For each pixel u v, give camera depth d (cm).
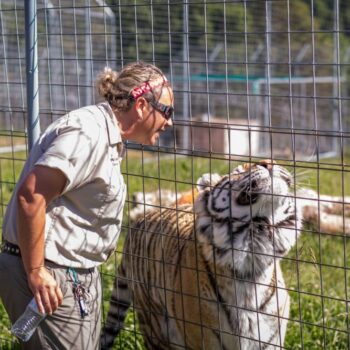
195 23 1406
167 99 345
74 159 314
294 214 427
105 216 338
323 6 1766
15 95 1536
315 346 502
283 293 438
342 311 551
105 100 348
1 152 1311
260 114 1716
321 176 1085
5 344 506
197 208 440
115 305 530
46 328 340
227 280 422
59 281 335
